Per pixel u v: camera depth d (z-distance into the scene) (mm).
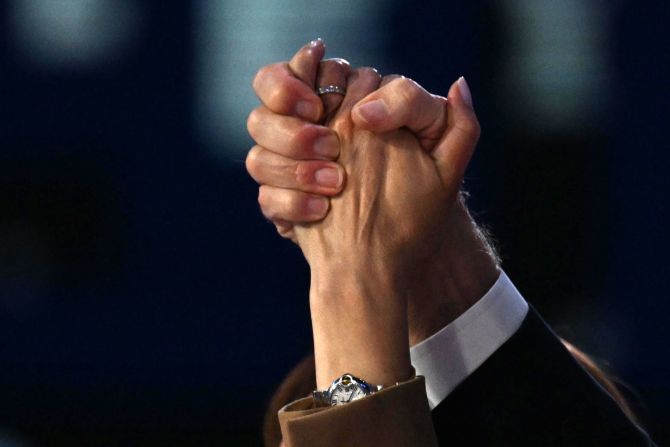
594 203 12445
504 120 12414
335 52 12422
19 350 13391
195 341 13297
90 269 13320
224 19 12773
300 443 3447
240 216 13141
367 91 3832
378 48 12320
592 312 12484
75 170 13195
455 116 3779
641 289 12445
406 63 12320
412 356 3988
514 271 12523
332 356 3613
